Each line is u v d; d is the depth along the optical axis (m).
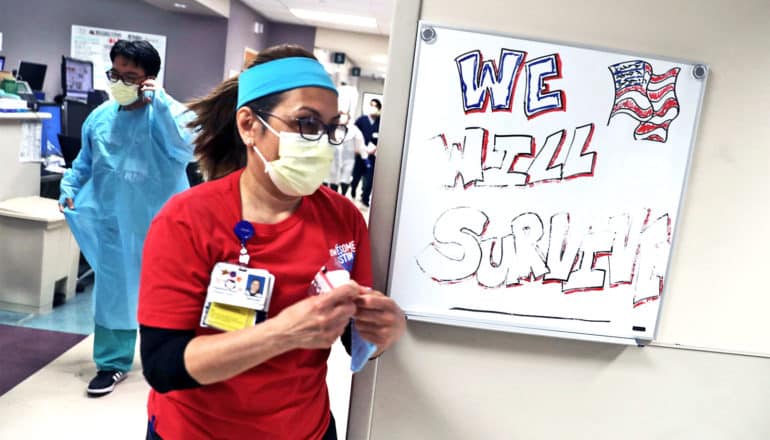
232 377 0.92
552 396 1.35
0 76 3.63
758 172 1.29
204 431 0.97
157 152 2.25
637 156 1.25
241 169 1.03
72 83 5.37
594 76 1.21
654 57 1.22
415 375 1.32
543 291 1.27
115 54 2.11
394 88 1.20
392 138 1.22
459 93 1.20
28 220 2.98
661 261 1.29
